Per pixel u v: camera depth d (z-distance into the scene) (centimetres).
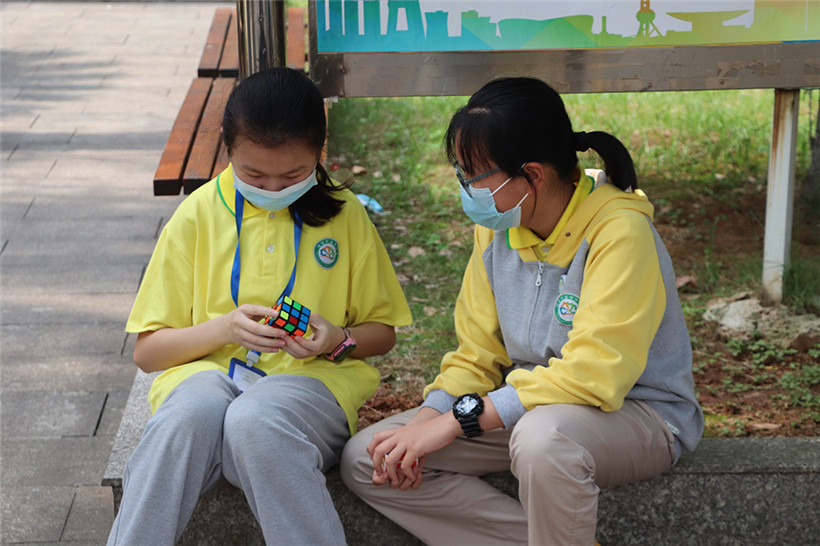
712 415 311
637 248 221
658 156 535
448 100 652
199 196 243
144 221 541
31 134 671
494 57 314
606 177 239
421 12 308
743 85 325
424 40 311
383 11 307
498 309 244
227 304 239
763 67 324
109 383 380
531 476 209
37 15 1022
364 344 251
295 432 214
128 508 208
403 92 315
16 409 360
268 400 218
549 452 207
